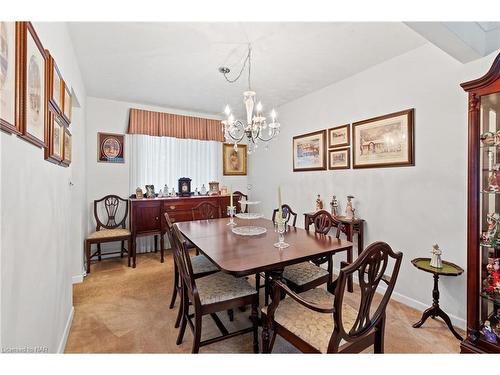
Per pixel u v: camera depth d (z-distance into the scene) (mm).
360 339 1276
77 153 2857
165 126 4102
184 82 3119
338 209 3113
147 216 3537
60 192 1693
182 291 1812
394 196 2504
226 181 4844
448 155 2090
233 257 1553
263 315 1477
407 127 2363
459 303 2008
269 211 4488
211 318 2137
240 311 2252
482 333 1639
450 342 1802
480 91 1596
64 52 1882
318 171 3434
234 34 2070
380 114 2625
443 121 2119
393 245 2514
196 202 3959
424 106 2250
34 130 1118
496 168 1629
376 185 2674
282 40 2160
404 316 2160
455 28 1589
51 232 1430
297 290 1891
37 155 1190
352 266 1077
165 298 2482
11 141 898
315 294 1660
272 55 2430
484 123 1637
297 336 1288
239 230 2287
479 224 1643
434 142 2182
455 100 2043
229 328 1994
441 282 2121
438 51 2148
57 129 1594
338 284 1086
